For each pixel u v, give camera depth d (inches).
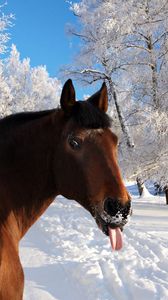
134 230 377.4
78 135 97.9
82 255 281.9
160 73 625.6
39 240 328.8
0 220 101.1
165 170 618.8
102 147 97.2
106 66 695.1
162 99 622.2
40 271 241.8
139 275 231.8
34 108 1392.7
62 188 102.0
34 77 1448.1
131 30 627.5
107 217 93.7
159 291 202.1
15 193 105.4
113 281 217.9
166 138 603.8
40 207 108.0
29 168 106.3
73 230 382.9
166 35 623.8
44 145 105.6
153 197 895.7
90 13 709.9
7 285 93.5
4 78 1432.1
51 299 196.9
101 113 99.3
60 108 107.2
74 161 98.3
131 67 655.1
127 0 633.0
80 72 714.2
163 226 421.4
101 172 95.5
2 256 93.7
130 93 670.5
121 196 94.0
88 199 96.7
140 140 660.1
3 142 108.3
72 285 216.2
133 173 644.7
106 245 315.9
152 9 620.4
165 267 251.0
